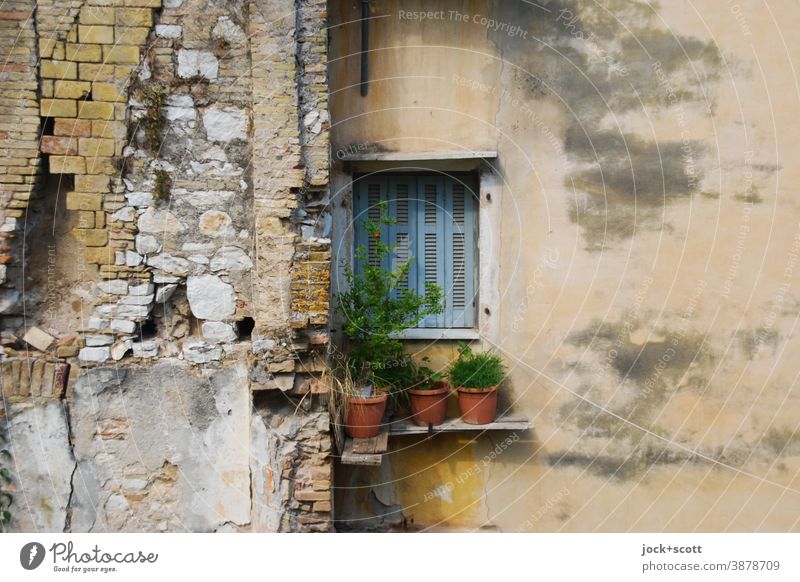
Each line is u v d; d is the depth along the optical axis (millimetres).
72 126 4773
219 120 4895
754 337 5535
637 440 5539
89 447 4895
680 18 5449
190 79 4863
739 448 5555
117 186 4828
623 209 5473
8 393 4828
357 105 5375
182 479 4949
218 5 4863
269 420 4930
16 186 4730
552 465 5520
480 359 5262
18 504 4840
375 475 5449
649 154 5469
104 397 4902
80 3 4758
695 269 5504
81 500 4895
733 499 5570
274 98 4770
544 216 5457
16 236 4773
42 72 4734
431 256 5531
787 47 5477
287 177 4785
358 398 4910
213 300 4934
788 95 5484
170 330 4977
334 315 5371
